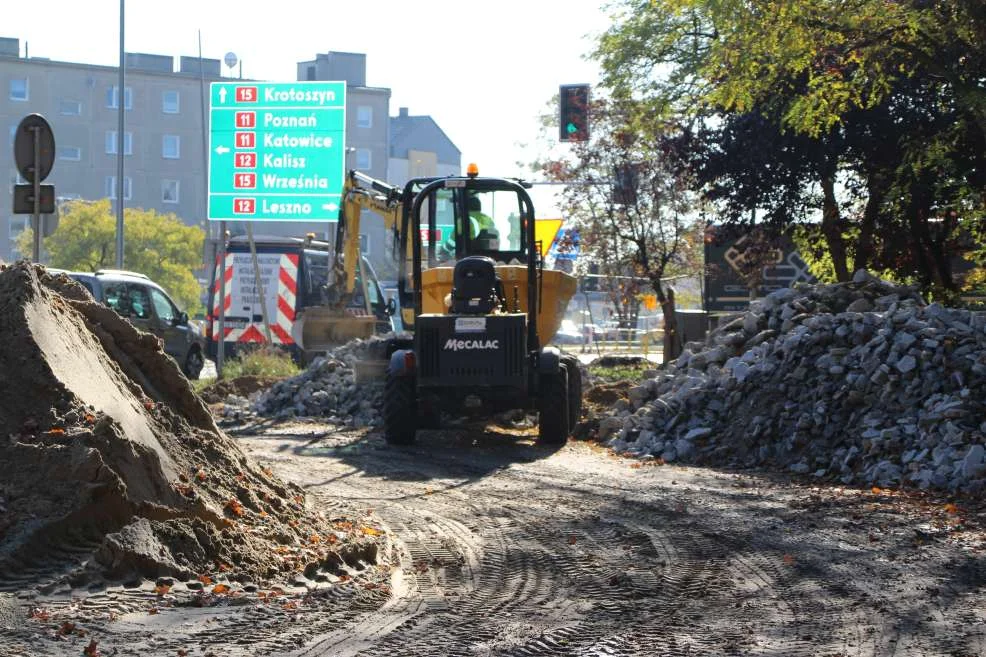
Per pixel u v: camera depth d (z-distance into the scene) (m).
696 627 7.44
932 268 27.81
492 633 7.22
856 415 15.54
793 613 7.82
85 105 111.94
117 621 6.95
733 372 17.64
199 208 116.00
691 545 10.28
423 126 141.25
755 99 23.98
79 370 8.95
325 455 16.89
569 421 19.55
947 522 11.22
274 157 29.14
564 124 26.16
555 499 12.96
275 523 9.49
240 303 36.25
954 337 15.88
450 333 17.89
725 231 29.12
